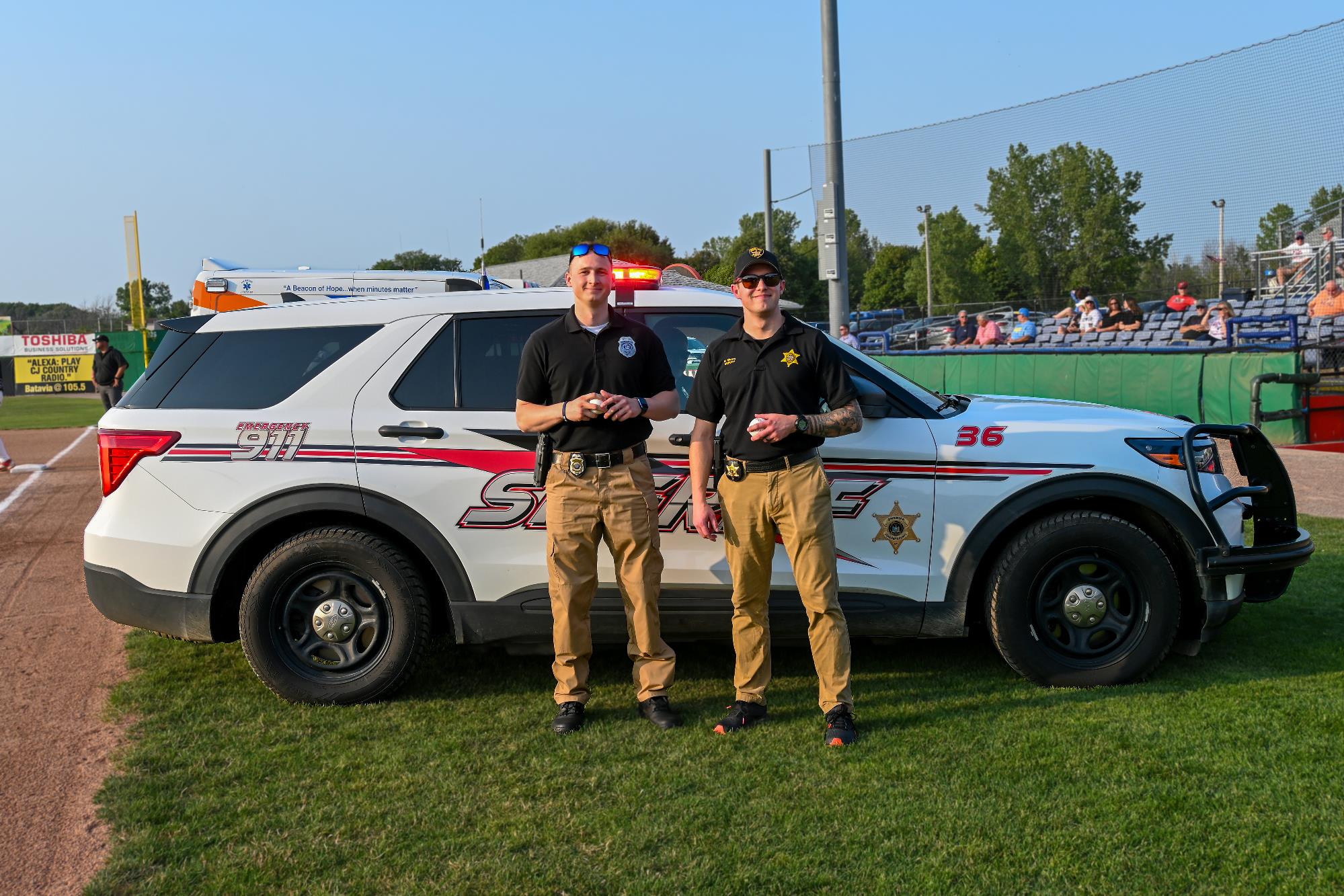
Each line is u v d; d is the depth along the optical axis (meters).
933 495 3.89
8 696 4.17
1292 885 2.53
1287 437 10.75
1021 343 14.16
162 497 3.98
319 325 4.11
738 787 3.16
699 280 5.51
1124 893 2.52
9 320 35.78
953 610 3.94
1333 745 3.31
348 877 2.69
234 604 4.12
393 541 4.03
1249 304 13.30
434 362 4.02
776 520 3.56
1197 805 2.94
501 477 3.89
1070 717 3.62
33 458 12.83
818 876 2.63
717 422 3.66
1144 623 3.88
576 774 3.28
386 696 3.99
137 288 39.97
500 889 2.61
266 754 3.50
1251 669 4.09
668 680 3.74
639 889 2.59
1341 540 6.31
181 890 2.65
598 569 3.97
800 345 3.51
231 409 3.99
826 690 3.57
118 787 3.25
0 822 3.07
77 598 5.78
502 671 4.37
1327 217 12.91
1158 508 3.88
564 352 3.57
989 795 3.05
